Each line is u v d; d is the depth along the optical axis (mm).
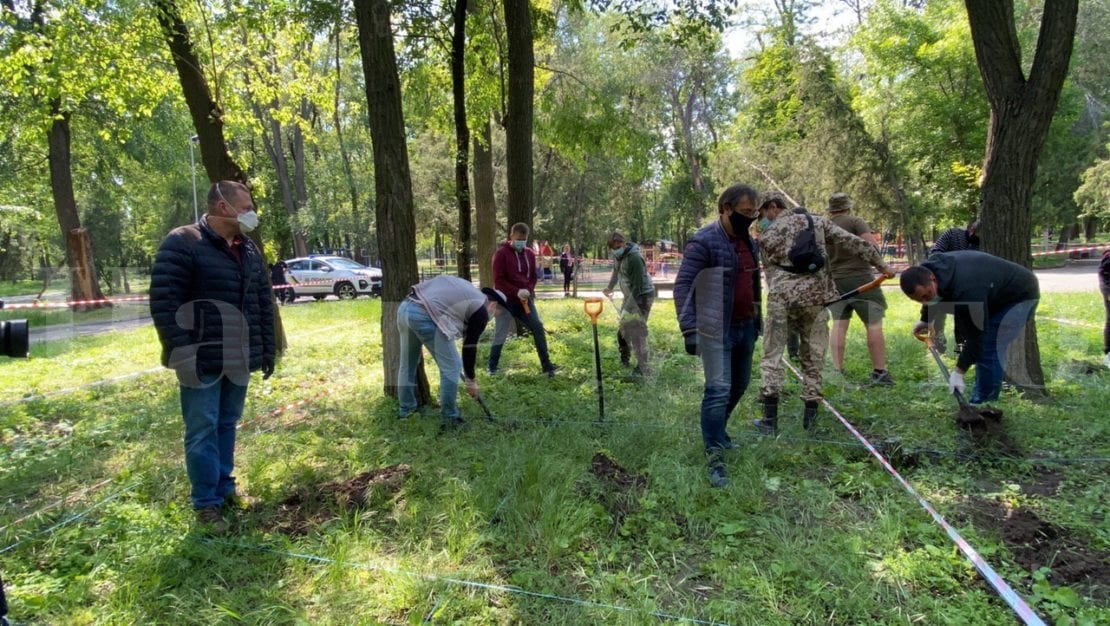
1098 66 24734
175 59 7539
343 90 26719
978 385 4602
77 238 12148
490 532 3117
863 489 3492
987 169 5184
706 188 33031
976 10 5023
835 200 5621
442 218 27797
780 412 4883
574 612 2480
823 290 4305
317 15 7895
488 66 10820
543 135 12477
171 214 33969
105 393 6652
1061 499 3318
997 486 3533
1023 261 5082
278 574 2836
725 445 3928
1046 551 2832
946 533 2965
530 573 2754
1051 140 19953
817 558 2756
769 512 3291
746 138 25484
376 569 2826
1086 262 24547
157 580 2744
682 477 3535
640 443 4238
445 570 2799
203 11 7715
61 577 2863
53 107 14898
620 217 29625
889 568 2695
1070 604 2430
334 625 2457
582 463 3918
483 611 2508
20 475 4098
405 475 3832
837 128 18234
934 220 18734
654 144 12398
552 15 10961
